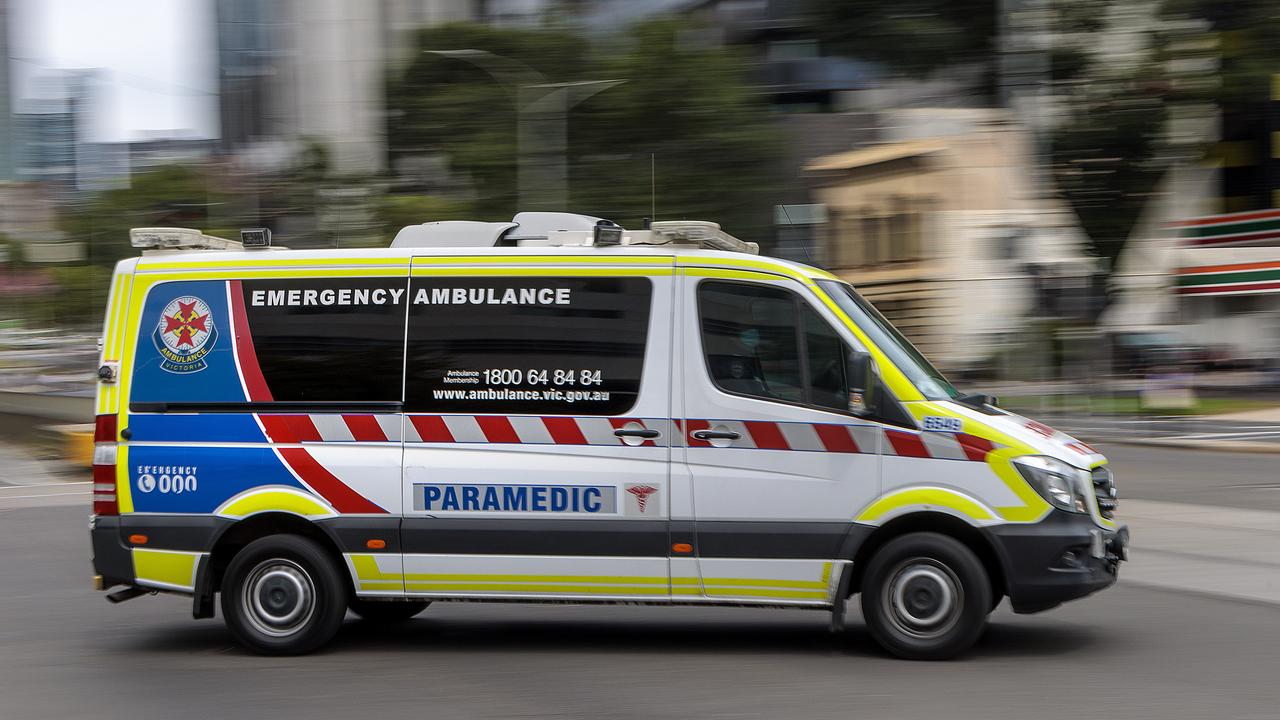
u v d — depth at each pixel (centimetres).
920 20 3238
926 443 698
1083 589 691
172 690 647
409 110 3794
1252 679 652
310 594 733
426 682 660
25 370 3928
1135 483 1716
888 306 4406
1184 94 3184
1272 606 863
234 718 586
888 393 704
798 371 713
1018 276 3994
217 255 757
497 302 733
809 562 702
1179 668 679
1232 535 1191
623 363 720
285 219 4122
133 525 744
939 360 4100
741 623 838
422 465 725
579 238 767
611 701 612
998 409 746
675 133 3544
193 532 739
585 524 713
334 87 5347
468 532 720
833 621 702
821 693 624
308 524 741
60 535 1371
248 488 737
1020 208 4044
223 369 748
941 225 4188
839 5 3297
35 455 2575
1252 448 2338
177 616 884
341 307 743
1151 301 4116
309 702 616
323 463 732
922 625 696
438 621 853
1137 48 3241
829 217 4669
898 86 4209
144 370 754
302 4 5434
